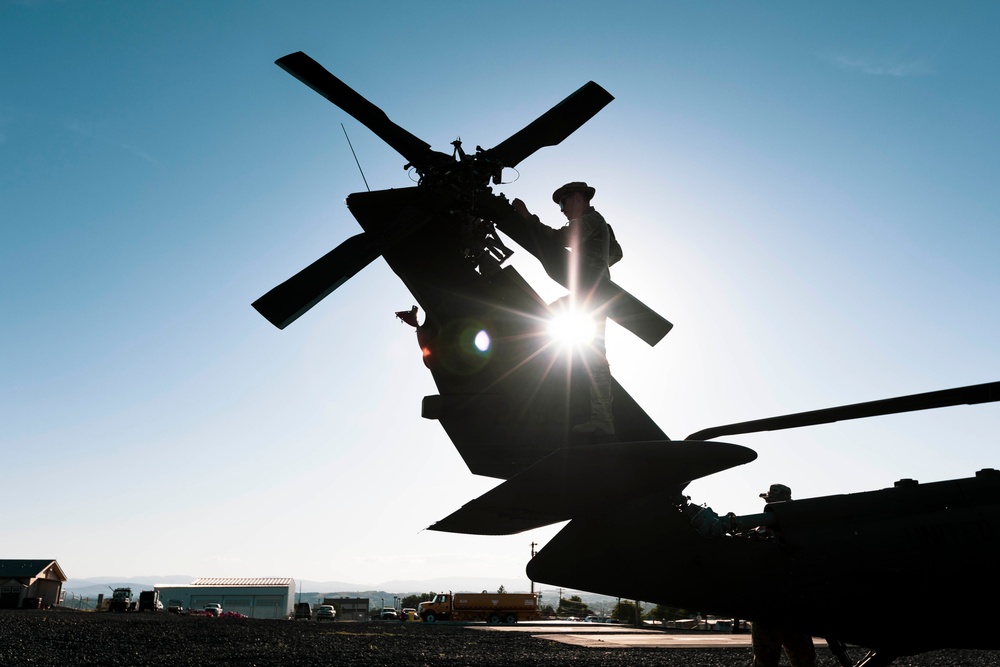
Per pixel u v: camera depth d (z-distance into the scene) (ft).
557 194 12.32
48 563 202.49
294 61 12.05
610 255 12.51
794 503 13.17
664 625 138.51
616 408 11.88
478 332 11.81
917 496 13.37
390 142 12.16
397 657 38.17
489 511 10.44
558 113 13.16
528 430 11.62
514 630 88.53
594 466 9.66
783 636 19.26
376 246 11.02
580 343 11.81
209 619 106.01
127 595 174.91
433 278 11.75
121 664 31.07
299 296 10.00
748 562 12.35
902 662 37.45
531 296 12.01
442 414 11.80
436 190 11.79
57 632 52.54
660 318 11.93
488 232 12.06
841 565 12.55
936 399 9.96
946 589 12.60
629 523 11.66
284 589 298.97
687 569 11.98
